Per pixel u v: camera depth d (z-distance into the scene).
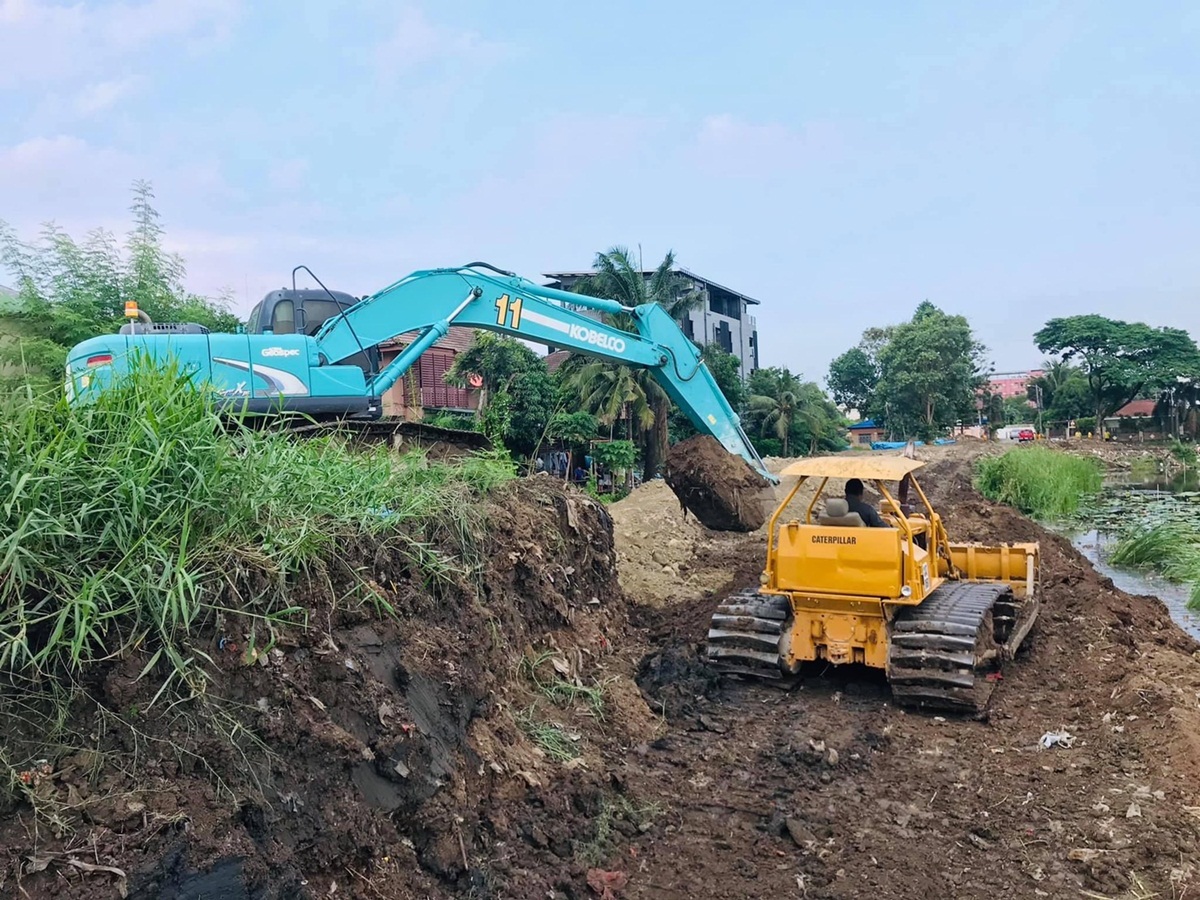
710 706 7.77
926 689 7.61
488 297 10.33
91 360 7.87
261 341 8.52
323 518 5.15
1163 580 15.98
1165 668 8.75
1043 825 5.68
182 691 3.93
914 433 71.94
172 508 4.29
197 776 3.74
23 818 3.33
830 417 60.62
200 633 4.11
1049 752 6.85
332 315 10.70
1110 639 9.59
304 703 4.27
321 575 4.81
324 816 4.03
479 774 5.06
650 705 7.49
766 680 8.40
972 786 6.28
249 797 3.78
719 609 8.69
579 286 34.03
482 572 6.48
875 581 7.92
